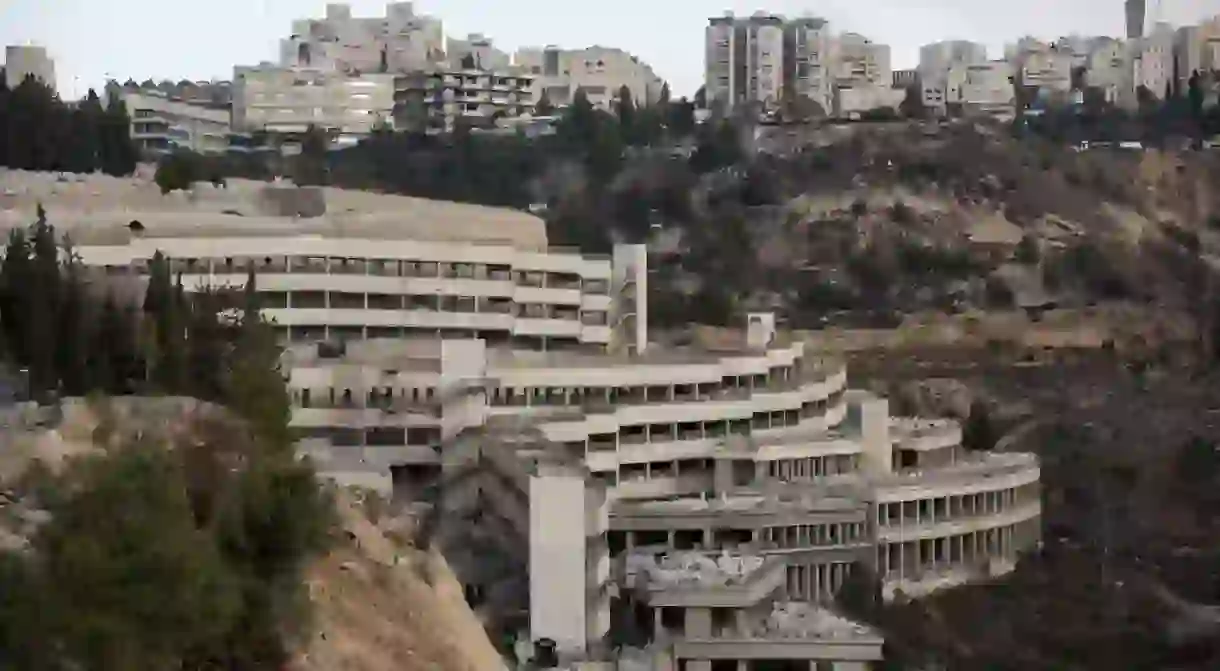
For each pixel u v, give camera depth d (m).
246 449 143.12
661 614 196.25
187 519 114.81
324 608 135.25
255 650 120.81
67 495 117.00
